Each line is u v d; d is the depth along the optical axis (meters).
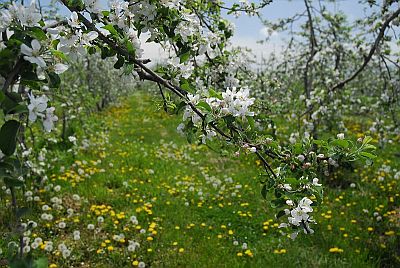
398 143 10.27
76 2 1.63
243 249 4.68
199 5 3.10
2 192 5.09
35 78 1.31
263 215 5.67
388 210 6.01
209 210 5.82
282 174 2.00
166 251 4.54
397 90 6.05
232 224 5.42
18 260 1.20
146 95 28.22
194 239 4.89
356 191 6.74
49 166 6.21
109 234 4.82
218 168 8.43
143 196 6.09
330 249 4.59
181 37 2.19
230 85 3.19
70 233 4.80
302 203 1.90
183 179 7.32
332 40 7.88
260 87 6.40
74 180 6.41
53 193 5.64
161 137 12.41
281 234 5.12
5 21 1.33
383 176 7.43
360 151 1.94
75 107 6.40
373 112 7.44
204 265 4.22
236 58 3.35
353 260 4.41
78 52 1.66
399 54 5.15
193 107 1.86
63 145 3.21
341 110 6.92
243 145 1.97
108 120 15.92
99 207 5.42
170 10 2.05
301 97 6.88
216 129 1.90
